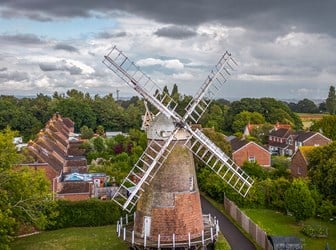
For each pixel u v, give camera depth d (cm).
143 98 3419
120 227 3500
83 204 5028
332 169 5206
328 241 4372
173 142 3309
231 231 4738
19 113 14888
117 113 17588
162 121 3309
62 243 4344
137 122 17362
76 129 16775
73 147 10231
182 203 3284
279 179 5909
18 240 4481
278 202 5550
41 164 5603
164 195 3266
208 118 14325
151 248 3222
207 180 6297
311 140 10256
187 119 3441
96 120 17300
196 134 3428
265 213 5478
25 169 4025
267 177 6675
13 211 3894
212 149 3509
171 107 3428
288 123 15412
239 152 8762
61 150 8150
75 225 5006
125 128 17475
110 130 17438
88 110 17000
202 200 6203
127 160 8006
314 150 5856
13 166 4084
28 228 4725
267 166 8862
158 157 3259
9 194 3831
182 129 3338
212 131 7825
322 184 5406
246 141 9125
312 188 5441
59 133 9919
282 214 5425
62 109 16875
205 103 3559
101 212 5072
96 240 4431
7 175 3750
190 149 3434
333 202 5316
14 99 19125
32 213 3984
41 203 4009
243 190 4416
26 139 12669
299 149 7025
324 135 10838
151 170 3288
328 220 5162
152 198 3281
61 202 4966
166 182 3281
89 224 5041
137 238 3300
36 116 16788
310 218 5169
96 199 5231
